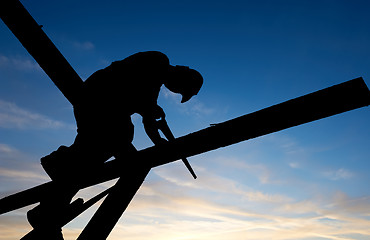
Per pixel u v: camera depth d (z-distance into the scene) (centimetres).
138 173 205
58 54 216
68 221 235
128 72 236
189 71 249
